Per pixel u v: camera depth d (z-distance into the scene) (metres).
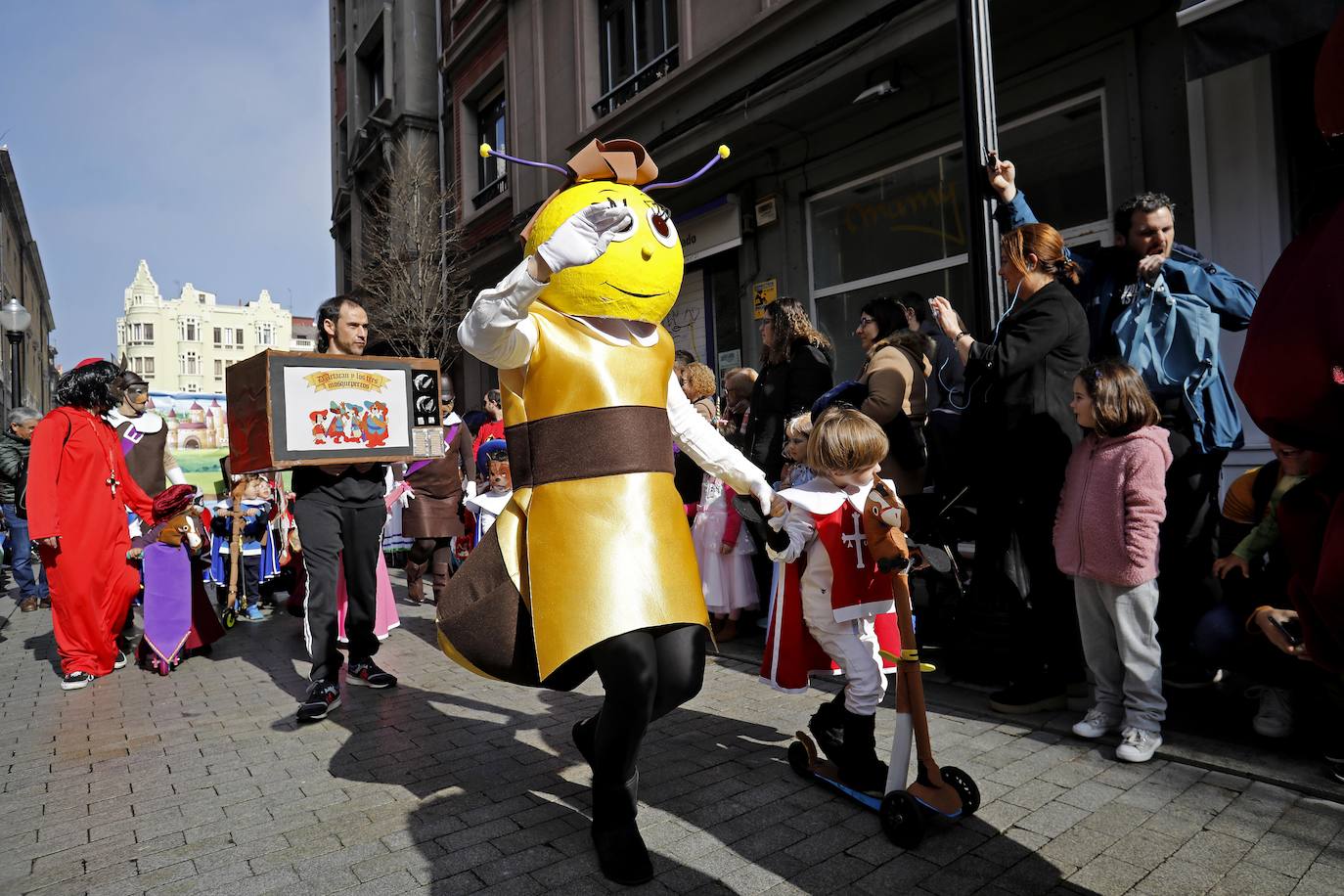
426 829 2.76
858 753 2.89
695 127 8.62
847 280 8.08
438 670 5.03
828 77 7.13
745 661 4.82
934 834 2.62
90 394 5.05
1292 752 3.06
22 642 6.56
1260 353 1.43
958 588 4.39
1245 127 4.95
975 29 4.19
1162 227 3.69
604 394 2.48
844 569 2.86
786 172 8.47
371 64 19.45
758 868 2.45
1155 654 3.15
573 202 2.56
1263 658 3.21
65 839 2.78
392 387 4.28
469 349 2.46
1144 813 2.70
